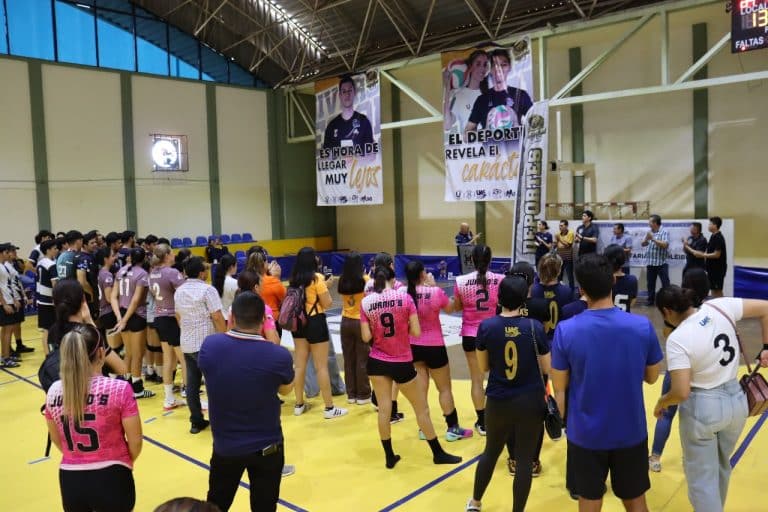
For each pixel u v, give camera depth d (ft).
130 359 20.83
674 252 34.96
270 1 49.96
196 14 51.98
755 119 37.76
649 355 8.79
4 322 25.53
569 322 9.05
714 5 34.71
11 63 43.60
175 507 4.83
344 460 15.17
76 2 46.52
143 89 50.24
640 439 8.72
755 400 9.97
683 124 40.52
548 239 37.29
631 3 37.78
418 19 47.75
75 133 46.75
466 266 45.24
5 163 43.62
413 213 56.65
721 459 10.30
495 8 42.91
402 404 19.53
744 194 38.47
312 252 18.03
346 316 19.39
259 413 9.42
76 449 8.55
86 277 23.39
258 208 57.88
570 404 9.00
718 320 9.68
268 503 9.71
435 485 13.62
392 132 57.21
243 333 9.62
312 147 61.46
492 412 11.05
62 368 8.39
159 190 51.47
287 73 58.39
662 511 12.01
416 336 13.89
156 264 18.85
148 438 17.19
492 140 40.16
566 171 45.68
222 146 55.26
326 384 18.22
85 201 47.39
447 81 42.01
